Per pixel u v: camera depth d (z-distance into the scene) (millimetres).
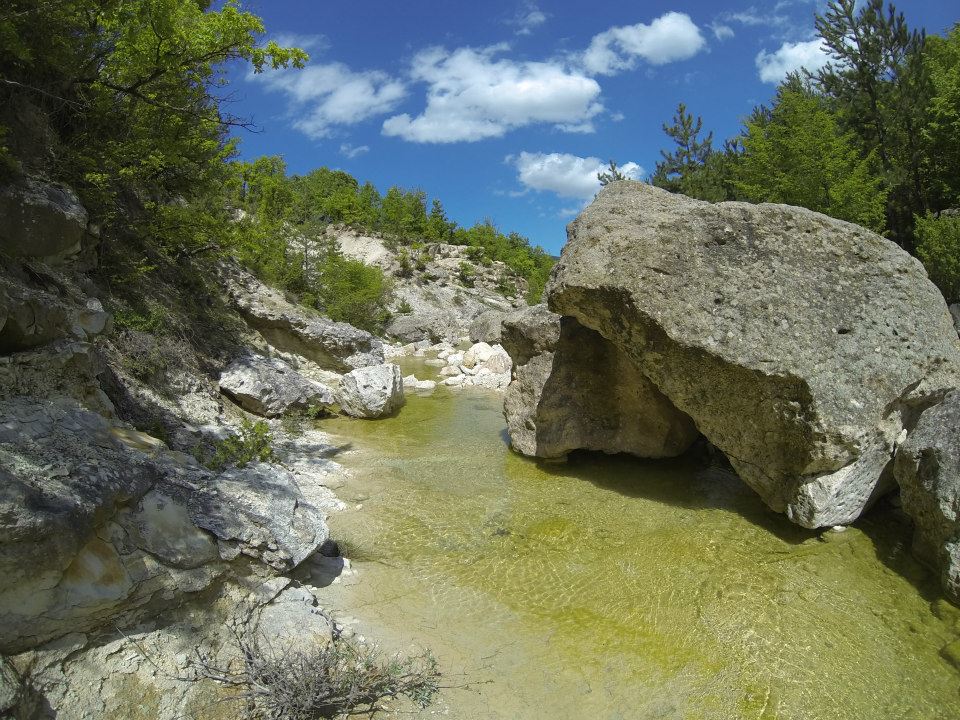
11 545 4289
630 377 10547
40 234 9055
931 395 7750
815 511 7711
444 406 16719
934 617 6309
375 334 31578
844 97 24688
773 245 8148
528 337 11344
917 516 7152
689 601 6750
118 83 12250
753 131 24344
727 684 5480
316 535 6656
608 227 9078
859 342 7664
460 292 50188
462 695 5234
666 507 9289
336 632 5906
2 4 9250
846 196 20922
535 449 11297
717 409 8367
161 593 5184
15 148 10109
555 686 5410
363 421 14680
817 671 5652
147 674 4758
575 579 7211
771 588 6969
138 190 14406
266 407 13234
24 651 4375
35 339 6816
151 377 10742
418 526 8586
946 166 21797
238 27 10797
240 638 5406
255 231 20375
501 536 8320
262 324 19000
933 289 8258
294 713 4742
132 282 12695
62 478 4879
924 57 21641
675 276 8180
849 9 22500
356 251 52375
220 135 15984
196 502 6043
